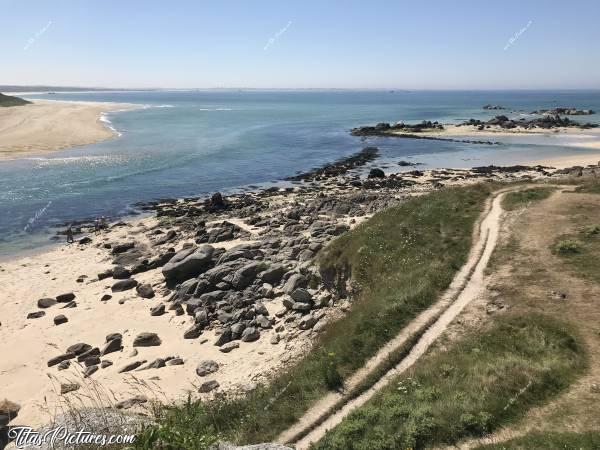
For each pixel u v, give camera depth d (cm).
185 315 2491
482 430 1130
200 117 15738
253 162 7400
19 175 6000
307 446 1244
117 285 2842
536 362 1361
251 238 3609
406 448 1112
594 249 2025
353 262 2462
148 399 1733
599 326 1498
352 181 5906
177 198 5234
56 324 2430
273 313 2417
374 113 18425
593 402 1158
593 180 3328
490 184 3419
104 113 15800
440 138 10044
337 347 1664
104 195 5262
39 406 1738
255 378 1833
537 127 11444
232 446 1098
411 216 2820
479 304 1773
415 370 1444
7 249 3641
